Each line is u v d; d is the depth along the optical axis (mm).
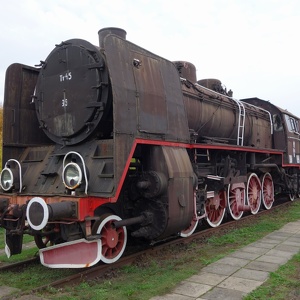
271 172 11992
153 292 4285
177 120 6516
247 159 10164
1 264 5902
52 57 5961
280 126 12562
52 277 5047
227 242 6859
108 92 5316
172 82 6652
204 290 4316
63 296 4180
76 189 4863
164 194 5695
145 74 5852
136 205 5961
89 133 5398
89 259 4844
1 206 5461
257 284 4484
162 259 5750
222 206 8570
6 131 6121
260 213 10336
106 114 5402
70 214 4645
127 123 5125
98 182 4906
